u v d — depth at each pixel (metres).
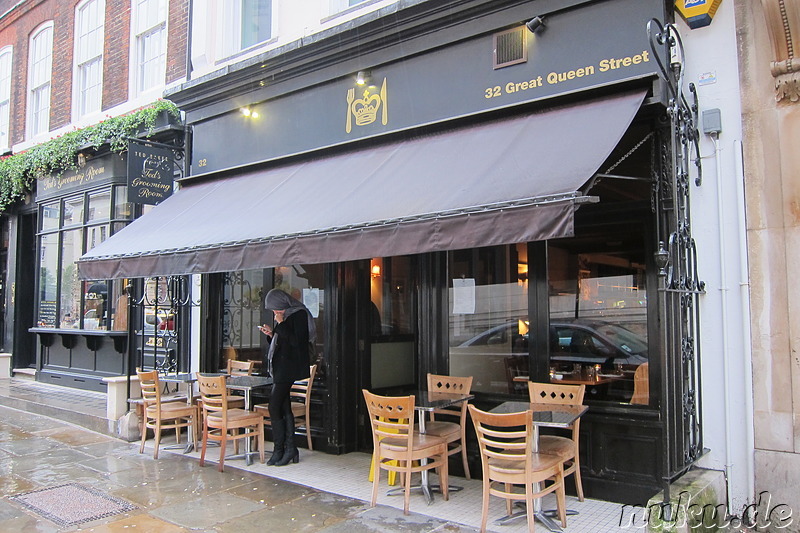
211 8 9.25
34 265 13.41
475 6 6.03
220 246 6.13
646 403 5.23
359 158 6.80
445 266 6.55
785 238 4.79
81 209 11.14
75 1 12.31
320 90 7.51
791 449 4.69
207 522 5.00
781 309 4.78
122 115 10.30
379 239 4.96
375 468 5.37
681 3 5.15
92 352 10.96
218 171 8.43
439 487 5.80
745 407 4.87
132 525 4.95
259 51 8.48
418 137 6.49
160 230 7.54
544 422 4.53
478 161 5.32
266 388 7.96
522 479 4.46
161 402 7.69
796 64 4.70
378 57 6.89
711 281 5.05
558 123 5.22
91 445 7.64
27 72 13.67
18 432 8.37
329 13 7.79
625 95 5.11
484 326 6.27
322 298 7.50
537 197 4.18
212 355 8.68
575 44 5.53
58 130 12.45
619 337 5.45
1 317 14.18
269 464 6.66
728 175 5.03
